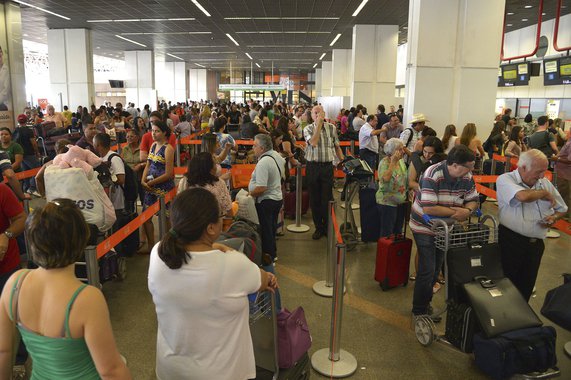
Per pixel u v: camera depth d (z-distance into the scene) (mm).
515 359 2922
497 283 3248
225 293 1784
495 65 9297
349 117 13281
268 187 4863
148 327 3896
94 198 3783
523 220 3578
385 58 19531
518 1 14430
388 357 3482
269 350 2498
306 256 5680
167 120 12328
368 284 4848
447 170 3479
